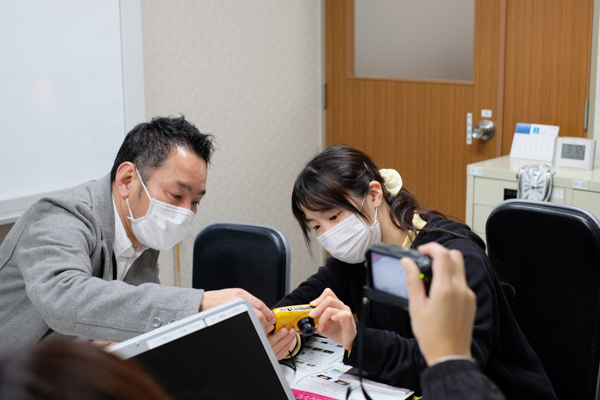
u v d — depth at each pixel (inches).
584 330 58.7
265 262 75.2
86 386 14.3
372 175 55.2
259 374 38.5
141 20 102.3
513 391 52.0
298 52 134.6
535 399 52.3
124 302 47.2
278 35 129.3
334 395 48.7
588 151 100.2
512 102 116.4
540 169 96.4
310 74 138.4
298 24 133.5
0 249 54.4
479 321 47.0
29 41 90.0
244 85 124.0
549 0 108.9
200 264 79.7
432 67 126.6
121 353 34.4
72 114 96.5
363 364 49.3
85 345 15.9
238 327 38.9
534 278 61.2
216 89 118.9
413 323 23.6
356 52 136.1
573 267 58.7
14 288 53.6
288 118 134.6
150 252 63.4
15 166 90.9
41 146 93.5
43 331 53.6
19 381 14.2
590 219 57.5
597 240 56.8
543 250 60.1
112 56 100.2
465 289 23.4
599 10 103.2
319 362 55.2
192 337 36.9
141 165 55.7
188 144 56.2
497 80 117.6
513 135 117.0
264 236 75.7
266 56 127.5
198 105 116.3
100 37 98.1
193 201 58.1
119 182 56.4
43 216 54.1
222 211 123.9
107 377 14.7
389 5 129.6
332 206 53.4
